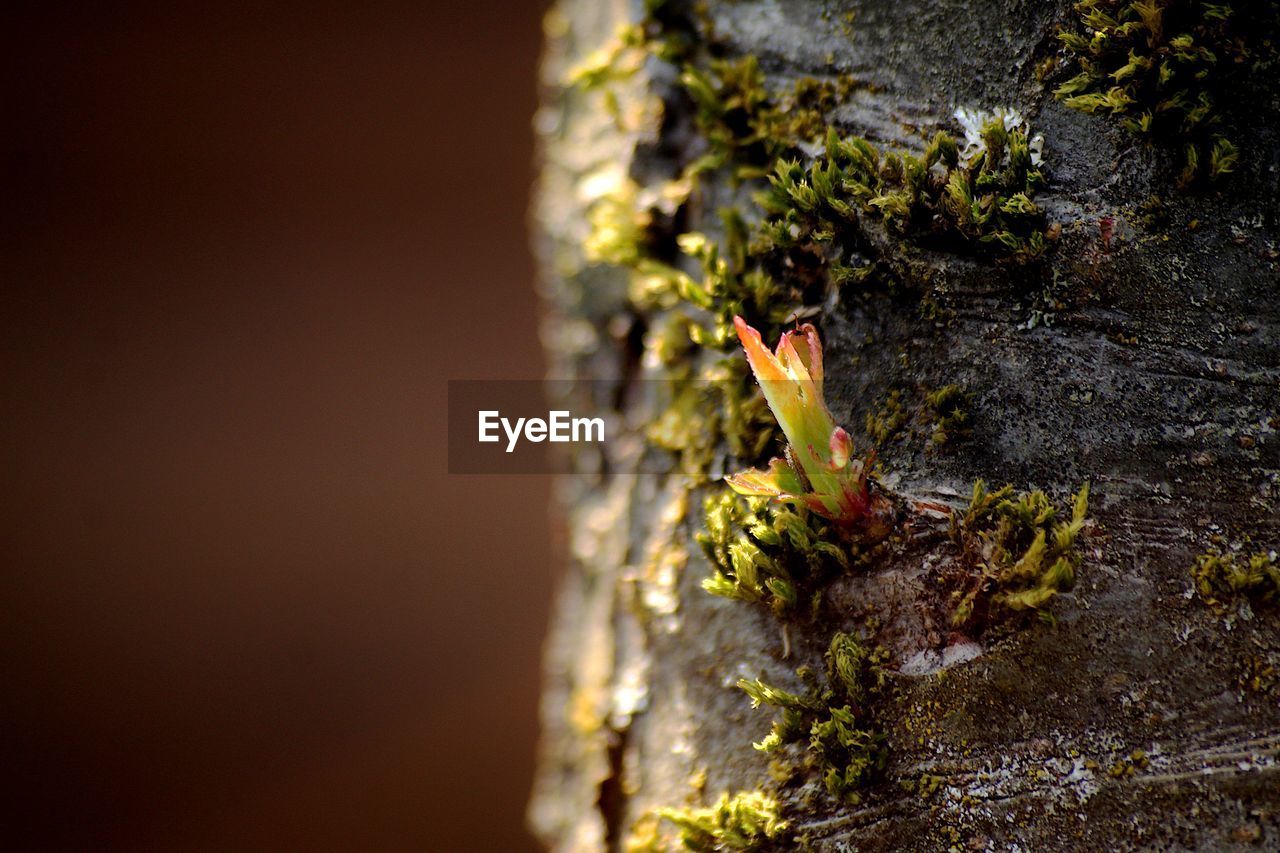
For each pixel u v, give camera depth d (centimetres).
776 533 41
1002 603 40
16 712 95
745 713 42
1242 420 40
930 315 41
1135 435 40
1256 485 40
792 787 41
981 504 40
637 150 44
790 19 43
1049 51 41
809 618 41
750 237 43
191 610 99
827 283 42
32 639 97
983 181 41
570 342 48
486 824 97
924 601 41
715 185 43
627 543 44
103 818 94
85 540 100
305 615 100
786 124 42
